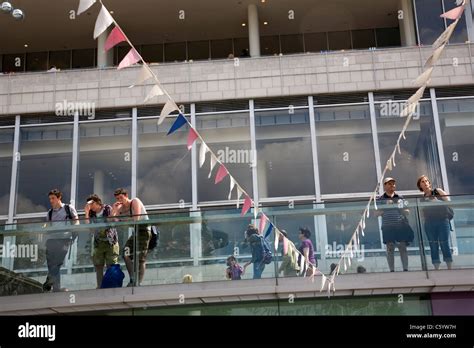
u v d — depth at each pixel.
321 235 7.67
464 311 7.40
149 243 7.68
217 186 12.41
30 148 12.87
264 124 12.80
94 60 17.20
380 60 12.96
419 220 7.67
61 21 16.02
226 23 16.45
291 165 12.50
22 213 12.48
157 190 12.45
